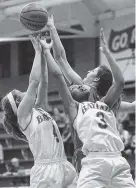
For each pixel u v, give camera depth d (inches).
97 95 213.6
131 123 709.3
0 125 771.4
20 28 805.2
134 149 604.4
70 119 205.0
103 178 194.1
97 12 779.4
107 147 196.5
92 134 197.9
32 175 214.2
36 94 224.4
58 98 845.2
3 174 607.8
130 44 745.6
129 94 754.8
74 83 236.4
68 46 882.1
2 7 718.5
